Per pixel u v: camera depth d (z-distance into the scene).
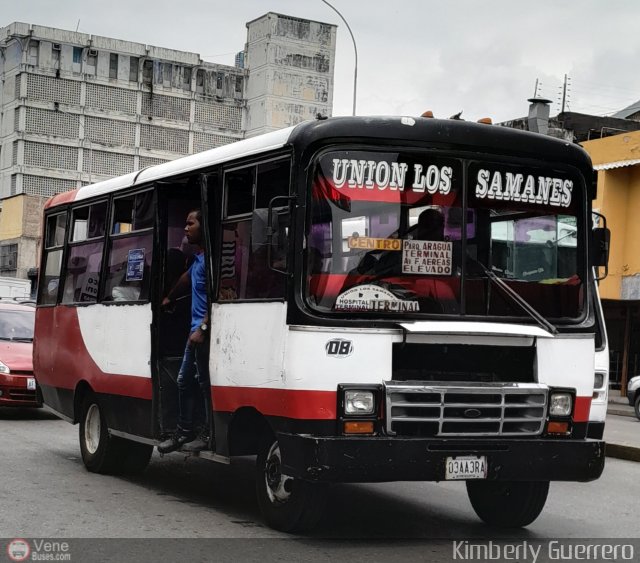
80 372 11.24
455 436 7.39
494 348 7.71
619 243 33.34
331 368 7.25
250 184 8.16
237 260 8.27
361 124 7.54
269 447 7.98
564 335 7.90
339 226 7.45
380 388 7.29
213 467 11.76
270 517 7.93
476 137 7.78
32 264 72.12
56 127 101.12
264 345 7.68
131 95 104.69
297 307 7.30
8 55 101.62
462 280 7.68
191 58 107.31
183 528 7.95
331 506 9.25
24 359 16.19
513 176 7.95
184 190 9.83
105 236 10.99
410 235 7.58
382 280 7.48
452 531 8.27
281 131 7.86
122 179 10.80
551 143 8.07
